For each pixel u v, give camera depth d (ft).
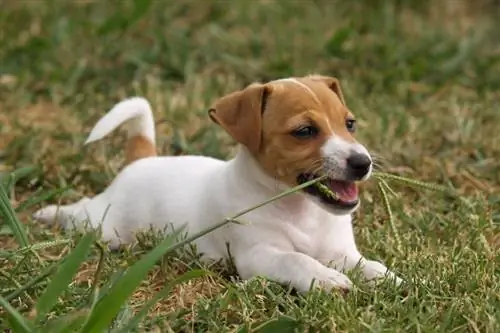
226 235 26.68
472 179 34.19
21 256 26.50
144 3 48.52
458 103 42.39
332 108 25.62
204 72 45.50
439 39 49.39
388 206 27.02
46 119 40.29
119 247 28.86
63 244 27.68
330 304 23.48
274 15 52.54
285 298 24.59
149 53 46.34
